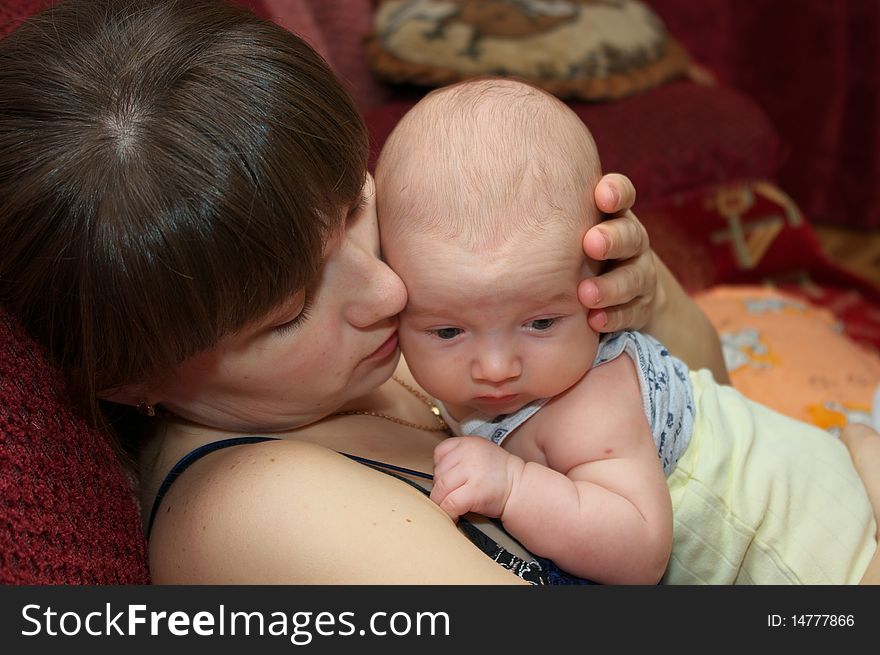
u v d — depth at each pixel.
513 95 0.81
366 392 0.80
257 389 0.74
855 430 1.04
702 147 1.78
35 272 0.63
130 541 0.74
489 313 0.75
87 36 0.64
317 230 0.65
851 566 0.88
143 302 0.62
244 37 0.65
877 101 2.61
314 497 0.67
